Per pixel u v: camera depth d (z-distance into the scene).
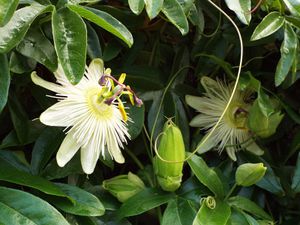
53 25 0.17
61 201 0.19
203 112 0.26
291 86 0.28
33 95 0.21
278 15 0.22
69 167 0.21
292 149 0.26
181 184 0.23
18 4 0.17
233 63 0.27
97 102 0.20
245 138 0.26
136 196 0.22
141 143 0.25
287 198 0.27
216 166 0.26
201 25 0.25
